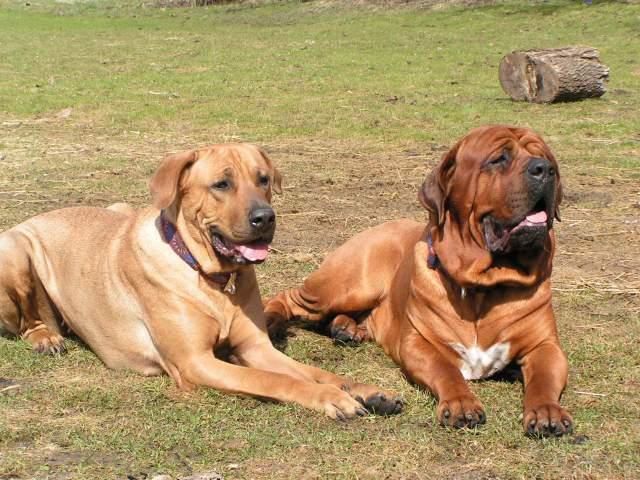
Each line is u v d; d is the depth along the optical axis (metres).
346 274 3.74
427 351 3.33
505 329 3.30
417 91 9.64
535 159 3.14
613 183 5.79
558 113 8.20
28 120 8.18
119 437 3.04
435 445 3.00
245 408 3.21
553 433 3.03
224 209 3.27
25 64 12.38
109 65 12.30
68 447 3.00
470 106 8.61
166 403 3.26
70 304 3.62
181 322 3.33
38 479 2.85
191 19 19.50
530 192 3.12
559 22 15.04
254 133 7.55
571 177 5.96
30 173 6.12
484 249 3.24
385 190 5.68
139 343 3.46
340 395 3.16
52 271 3.69
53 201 5.39
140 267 3.39
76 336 3.77
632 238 4.76
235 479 2.86
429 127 7.70
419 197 3.35
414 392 3.34
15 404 3.23
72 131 7.68
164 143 7.20
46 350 3.61
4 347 3.63
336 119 8.03
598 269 4.38
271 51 13.60
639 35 13.22
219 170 3.29
